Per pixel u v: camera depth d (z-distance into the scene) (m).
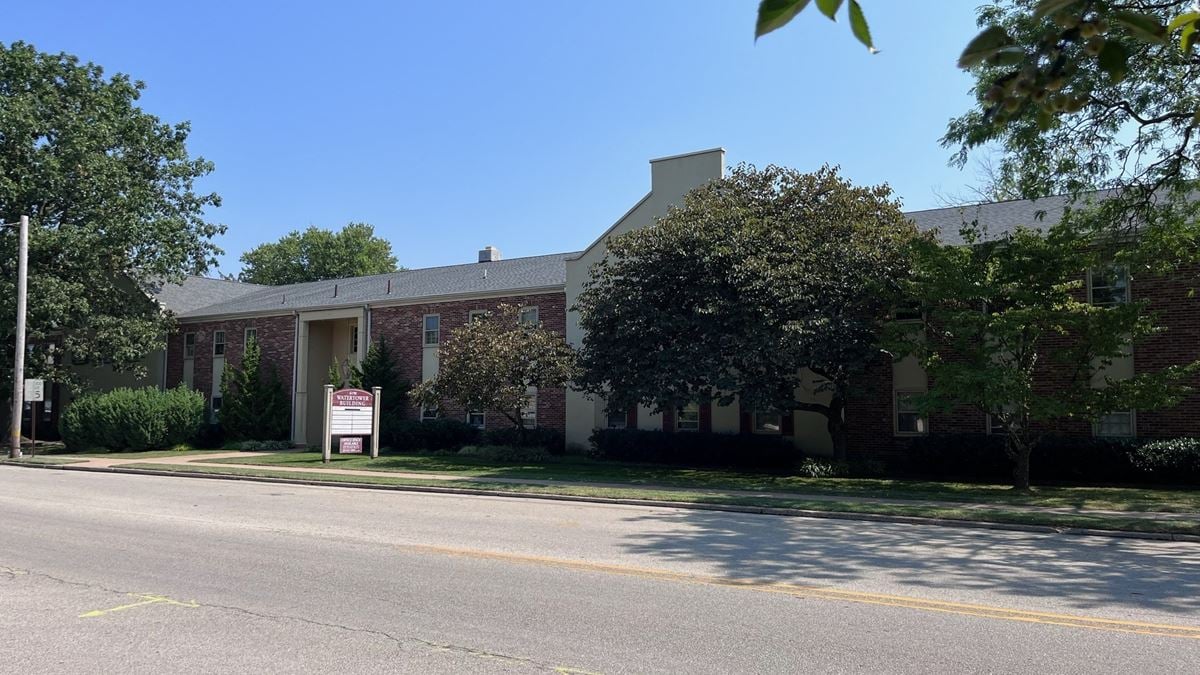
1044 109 2.29
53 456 29.45
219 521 12.72
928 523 13.55
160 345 36.25
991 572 8.93
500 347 25.11
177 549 10.01
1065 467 19.80
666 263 21.42
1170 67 14.55
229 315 38.06
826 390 22.80
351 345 37.12
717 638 6.07
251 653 5.66
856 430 24.03
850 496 16.69
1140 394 16.36
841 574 8.70
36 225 31.50
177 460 27.06
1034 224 23.22
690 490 17.67
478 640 5.98
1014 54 2.14
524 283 31.55
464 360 25.30
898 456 23.39
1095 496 16.69
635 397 21.31
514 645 5.86
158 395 32.88
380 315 34.34
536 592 7.63
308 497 16.83
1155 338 20.33
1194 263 19.73
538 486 18.16
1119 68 2.08
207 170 38.19
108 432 31.64
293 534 11.32
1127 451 19.06
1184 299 20.14
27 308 30.77
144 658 5.56
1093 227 18.06
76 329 33.59
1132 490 17.84
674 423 27.17
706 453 24.81
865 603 7.24
